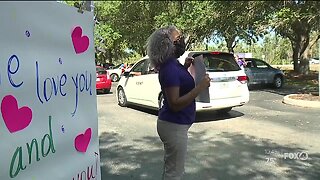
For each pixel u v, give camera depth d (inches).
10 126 72.6
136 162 207.8
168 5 1067.3
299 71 997.2
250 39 937.5
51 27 78.7
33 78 75.4
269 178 179.0
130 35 1200.8
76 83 89.6
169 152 119.8
